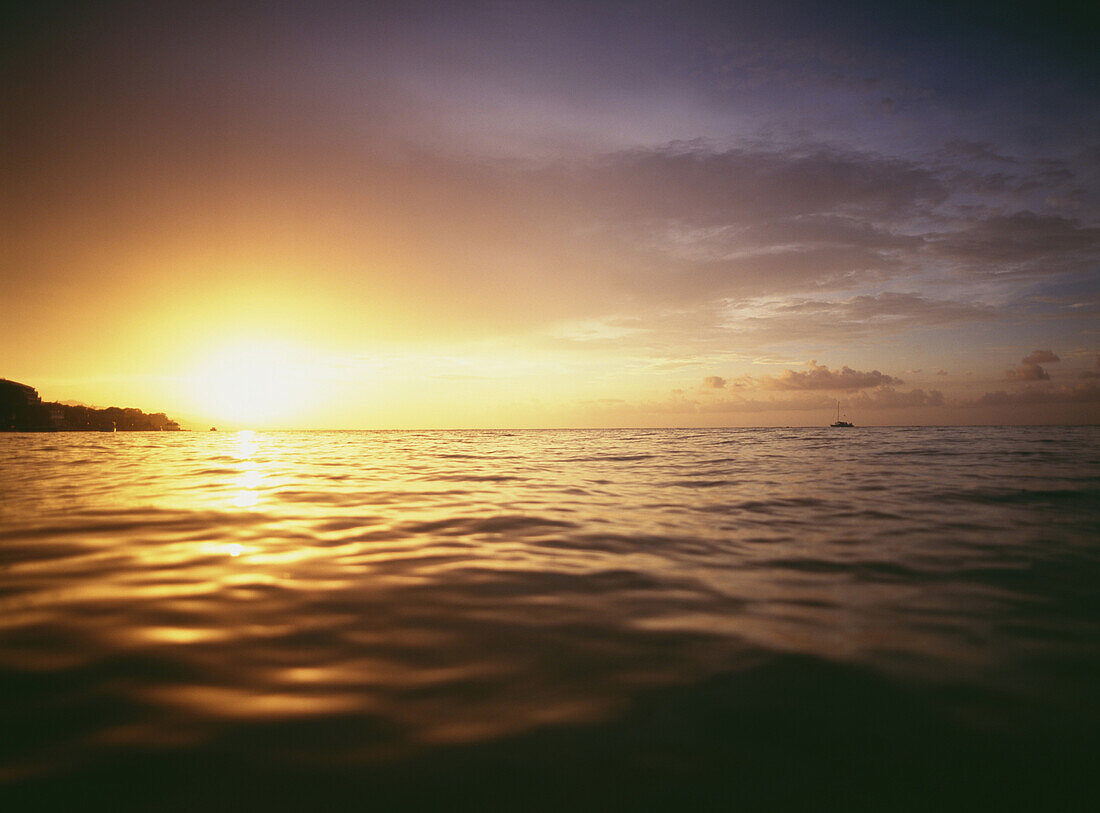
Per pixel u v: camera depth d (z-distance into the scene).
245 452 31.70
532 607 4.86
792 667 3.69
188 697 3.22
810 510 10.03
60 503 10.50
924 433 58.88
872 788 2.50
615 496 12.05
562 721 3.02
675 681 3.49
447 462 22.98
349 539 7.61
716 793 2.45
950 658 3.84
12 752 2.65
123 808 2.28
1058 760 2.72
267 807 2.30
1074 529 8.27
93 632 4.17
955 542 7.40
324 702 3.19
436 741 2.81
